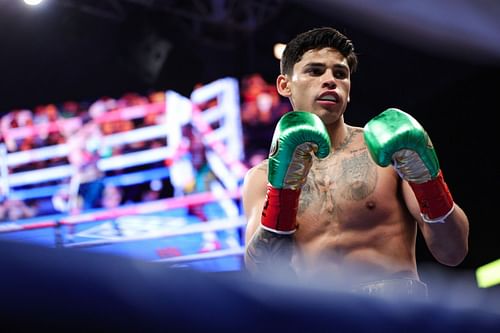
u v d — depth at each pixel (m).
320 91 2.11
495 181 7.59
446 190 1.91
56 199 7.72
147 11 7.79
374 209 2.02
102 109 8.04
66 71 8.29
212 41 8.17
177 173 7.65
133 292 0.85
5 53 8.18
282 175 1.87
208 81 8.20
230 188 7.52
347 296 1.06
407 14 7.30
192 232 7.11
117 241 6.74
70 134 7.96
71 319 0.81
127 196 7.65
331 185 2.06
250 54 8.20
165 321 0.88
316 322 1.02
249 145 7.83
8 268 0.78
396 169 1.90
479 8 6.96
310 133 1.84
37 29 7.99
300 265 2.01
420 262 7.54
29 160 7.91
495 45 7.34
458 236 1.93
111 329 0.84
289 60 2.23
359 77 8.31
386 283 1.92
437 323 1.12
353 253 1.97
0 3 7.62
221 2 7.84
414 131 1.82
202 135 7.78
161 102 7.93
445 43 7.59
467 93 7.90
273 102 7.93
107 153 7.85
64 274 0.81
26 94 8.25
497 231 7.53
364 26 7.71
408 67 8.11
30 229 6.69
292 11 7.87
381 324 1.08
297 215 2.05
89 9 7.77
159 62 7.84
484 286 7.40
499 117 7.61
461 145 7.91
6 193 7.81
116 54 8.02
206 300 0.92
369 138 1.86
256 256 1.96
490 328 1.16
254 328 0.97
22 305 0.79
